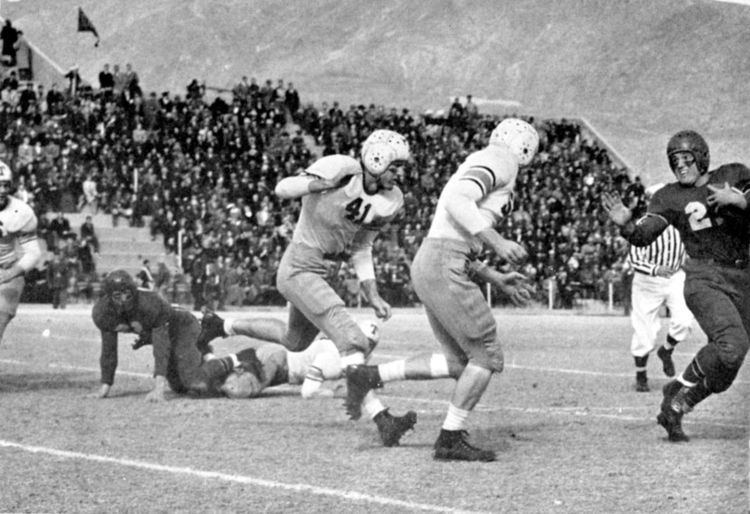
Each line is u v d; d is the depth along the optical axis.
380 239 34.25
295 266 8.50
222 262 30.70
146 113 35.44
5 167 10.66
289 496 6.20
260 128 37.75
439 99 50.62
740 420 9.30
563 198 37.41
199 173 33.81
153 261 32.56
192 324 10.73
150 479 6.65
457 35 51.75
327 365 8.66
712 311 7.90
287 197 8.38
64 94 36.06
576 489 6.38
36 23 44.91
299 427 8.72
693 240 8.05
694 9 44.84
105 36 46.75
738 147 36.84
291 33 51.19
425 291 7.27
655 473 6.86
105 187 33.53
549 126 42.69
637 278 11.72
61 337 19.16
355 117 40.19
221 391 10.67
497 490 6.36
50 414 9.41
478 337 7.21
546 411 9.91
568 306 34.50
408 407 10.15
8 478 6.67
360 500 6.09
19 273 10.75
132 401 10.30
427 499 6.12
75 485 6.49
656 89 46.31
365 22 52.56
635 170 45.59
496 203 7.33
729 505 5.91
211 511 5.86
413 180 37.19
